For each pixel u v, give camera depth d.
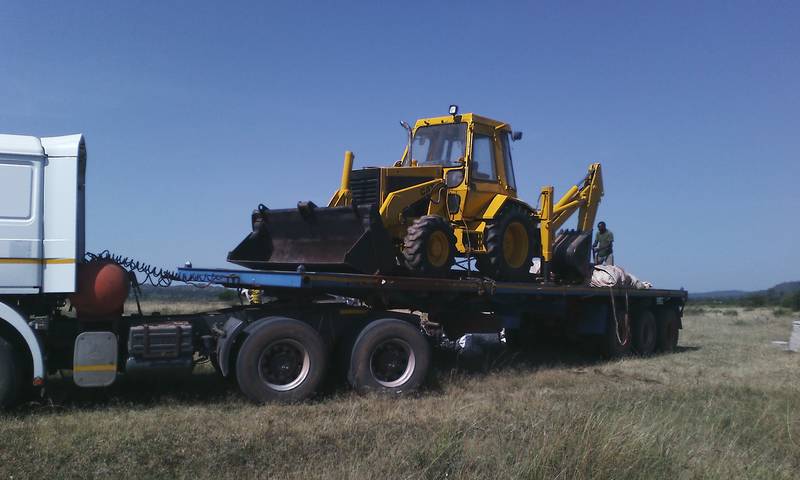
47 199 8.05
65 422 7.33
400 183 11.12
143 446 6.37
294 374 8.91
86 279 8.21
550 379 10.98
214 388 9.49
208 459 6.16
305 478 5.80
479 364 12.09
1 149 7.89
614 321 14.36
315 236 10.36
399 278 9.77
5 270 7.84
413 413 8.11
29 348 7.80
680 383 10.77
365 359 9.27
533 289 12.04
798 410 8.52
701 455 6.57
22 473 5.71
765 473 6.29
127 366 8.28
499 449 6.39
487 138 12.46
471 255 11.97
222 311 9.23
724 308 51.09
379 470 5.93
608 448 6.12
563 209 14.71
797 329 15.93
